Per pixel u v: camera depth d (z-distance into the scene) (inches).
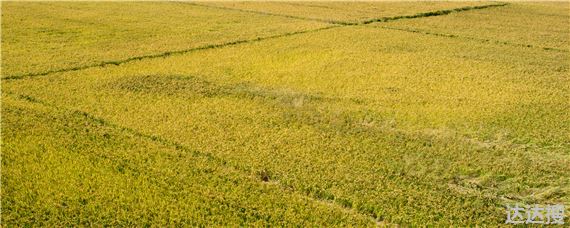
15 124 511.8
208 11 1205.7
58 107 563.5
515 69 757.9
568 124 553.0
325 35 955.3
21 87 620.7
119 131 509.7
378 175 438.3
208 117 549.0
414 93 647.1
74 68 710.5
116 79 665.0
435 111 585.0
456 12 1246.3
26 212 376.5
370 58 801.6
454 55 831.7
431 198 406.6
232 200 398.0
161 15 1138.7
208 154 469.1
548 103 615.5
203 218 372.8
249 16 1149.1
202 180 423.8
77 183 412.5
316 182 425.1
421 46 887.1
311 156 467.2
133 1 1320.1
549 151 494.3
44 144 472.4
